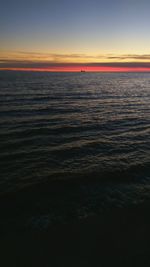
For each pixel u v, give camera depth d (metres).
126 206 7.07
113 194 7.98
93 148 13.58
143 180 9.20
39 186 8.59
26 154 12.22
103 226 5.82
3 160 11.23
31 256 4.68
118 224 5.93
